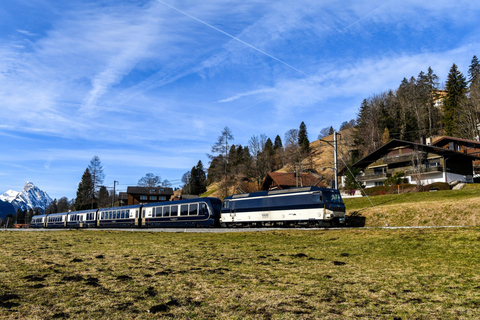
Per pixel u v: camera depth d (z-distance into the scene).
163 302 7.61
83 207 107.12
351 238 17.75
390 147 64.06
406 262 12.23
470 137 79.50
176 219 38.47
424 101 111.81
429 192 39.22
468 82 100.25
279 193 30.86
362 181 66.81
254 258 13.86
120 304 7.38
